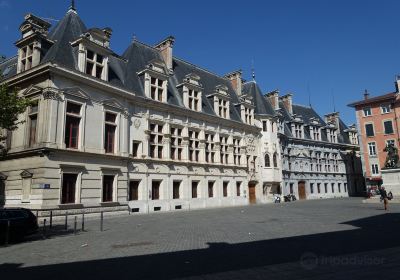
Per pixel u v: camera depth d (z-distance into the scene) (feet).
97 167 80.94
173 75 119.96
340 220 60.59
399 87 165.27
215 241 40.73
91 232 52.65
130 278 24.54
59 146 72.59
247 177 135.85
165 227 56.65
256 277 23.59
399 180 115.85
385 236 40.78
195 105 118.32
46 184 69.56
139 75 103.91
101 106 84.28
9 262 31.81
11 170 76.84
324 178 190.19
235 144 133.90
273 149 148.56
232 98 145.69
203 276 24.30
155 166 99.04
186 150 109.91
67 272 27.04
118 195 85.66
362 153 174.50
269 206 111.55
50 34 90.33
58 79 74.38
